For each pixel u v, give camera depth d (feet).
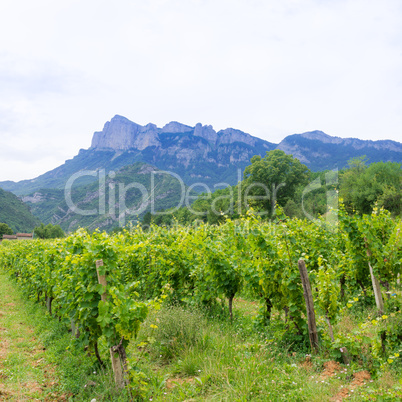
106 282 14.78
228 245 28.37
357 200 148.97
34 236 341.82
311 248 29.71
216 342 17.53
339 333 15.78
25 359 18.25
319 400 11.53
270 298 19.58
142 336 18.67
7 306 35.09
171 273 28.99
